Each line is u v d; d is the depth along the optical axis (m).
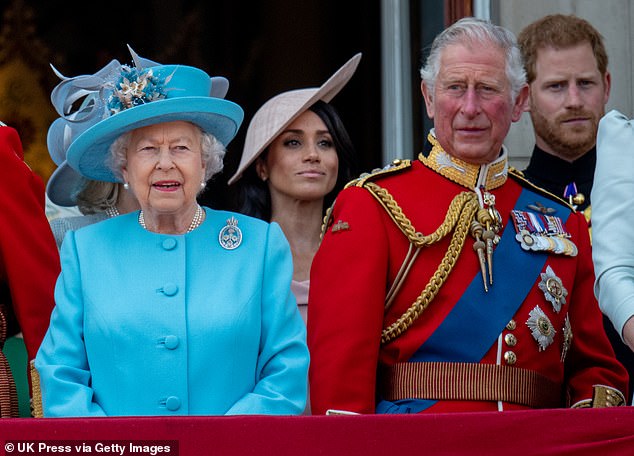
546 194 18.91
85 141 16.09
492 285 17.59
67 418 13.52
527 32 22.56
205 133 16.33
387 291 17.67
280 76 33.31
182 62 34.12
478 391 17.09
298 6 33.03
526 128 24.88
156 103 15.67
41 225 17.97
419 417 13.64
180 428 13.48
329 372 16.98
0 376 17.33
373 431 13.54
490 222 17.89
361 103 28.95
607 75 22.75
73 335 15.53
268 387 15.36
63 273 15.91
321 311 17.42
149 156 15.88
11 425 13.47
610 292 15.40
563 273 18.06
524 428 13.69
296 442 13.49
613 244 15.66
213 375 15.28
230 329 15.39
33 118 34.06
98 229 16.22
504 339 17.34
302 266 21.50
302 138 21.62
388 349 17.58
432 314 17.50
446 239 17.78
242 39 33.72
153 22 34.38
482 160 18.30
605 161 16.16
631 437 13.68
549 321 17.64
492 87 18.06
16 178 17.89
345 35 31.58
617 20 25.50
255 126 22.05
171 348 15.23
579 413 13.76
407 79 27.73
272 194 21.88
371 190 18.11
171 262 15.80
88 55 34.47
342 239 17.72
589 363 18.36
